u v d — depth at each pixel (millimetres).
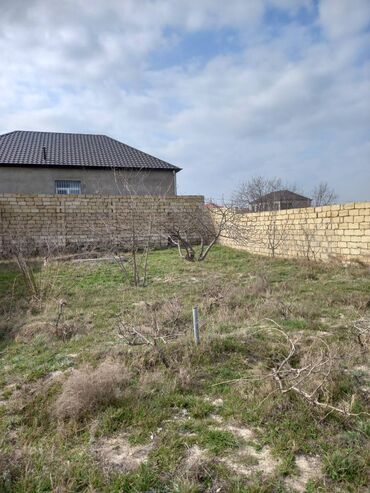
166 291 6543
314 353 3375
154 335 3740
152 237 14188
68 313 5219
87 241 13680
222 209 13125
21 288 6891
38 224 13344
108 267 9242
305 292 5992
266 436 2336
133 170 18125
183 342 3748
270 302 5203
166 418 2596
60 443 2357
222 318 4652
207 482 1974
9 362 3721
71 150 18875
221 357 3525
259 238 11727
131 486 1958
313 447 2215
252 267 8977
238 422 2498
